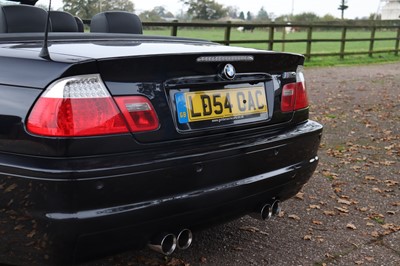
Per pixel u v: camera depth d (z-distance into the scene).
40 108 2.14
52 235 2.11
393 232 3.65
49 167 2.09
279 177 2.86
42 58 2.26
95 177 2.11
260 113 2.86
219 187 2.54
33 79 2.21
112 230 2.20
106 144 2.19
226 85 2.68
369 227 3.72
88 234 2.14
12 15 3.24
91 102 2.16
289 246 3.35
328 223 3.77
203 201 2.47
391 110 8.30
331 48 23.77
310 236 3.51
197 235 3.44
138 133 2.28
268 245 3.35
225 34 13.44
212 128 2.57
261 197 2.81
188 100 2.49
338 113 7.98
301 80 3.22
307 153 3.13
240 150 2.63
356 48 24.12
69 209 2.09
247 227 3.62
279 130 2.98
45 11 3.43
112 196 2.17
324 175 4.88
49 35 3.03
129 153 2.26
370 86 11.27
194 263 3.05
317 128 3.22
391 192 4.47
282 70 3.04
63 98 2.12
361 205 4.14
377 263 3.17
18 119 2.18
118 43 2.95
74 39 3.04
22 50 2.47
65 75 2.14
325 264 3.13
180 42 3.38
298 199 4.22
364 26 18.34
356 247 3.38
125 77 2.26
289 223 3.73
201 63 2.54
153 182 2.29
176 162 2.35
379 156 5.59
